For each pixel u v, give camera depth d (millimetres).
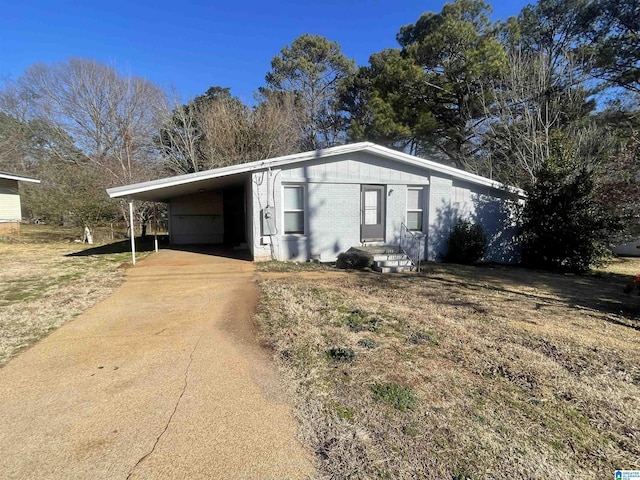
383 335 3967
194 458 1985
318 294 5883
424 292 6258
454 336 3994
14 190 16297
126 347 3609
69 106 22516
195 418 2373
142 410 2465
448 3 17656
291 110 21500
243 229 14586
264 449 2066
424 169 10125
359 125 19781
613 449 2104
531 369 3176
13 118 23500
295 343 3691
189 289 6203
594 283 7871
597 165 10484
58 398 2611
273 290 6102
